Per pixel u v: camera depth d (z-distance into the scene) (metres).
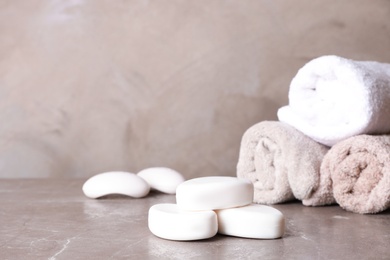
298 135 1.10
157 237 0.92
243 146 1.14
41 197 1.19
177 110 1.40
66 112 1.41
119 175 1.17
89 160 1.41
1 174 1.42
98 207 1.10
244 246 0.88
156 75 1.40
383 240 0.90
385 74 1.09
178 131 1.40
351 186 1.04
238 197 0.92
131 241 0.90
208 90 1.39
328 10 1.38
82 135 1.41
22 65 1.42
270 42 1.38
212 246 0.88
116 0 1.40
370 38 1.38
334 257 0.84
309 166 1.07
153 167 1.35
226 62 1.39
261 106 1.39
